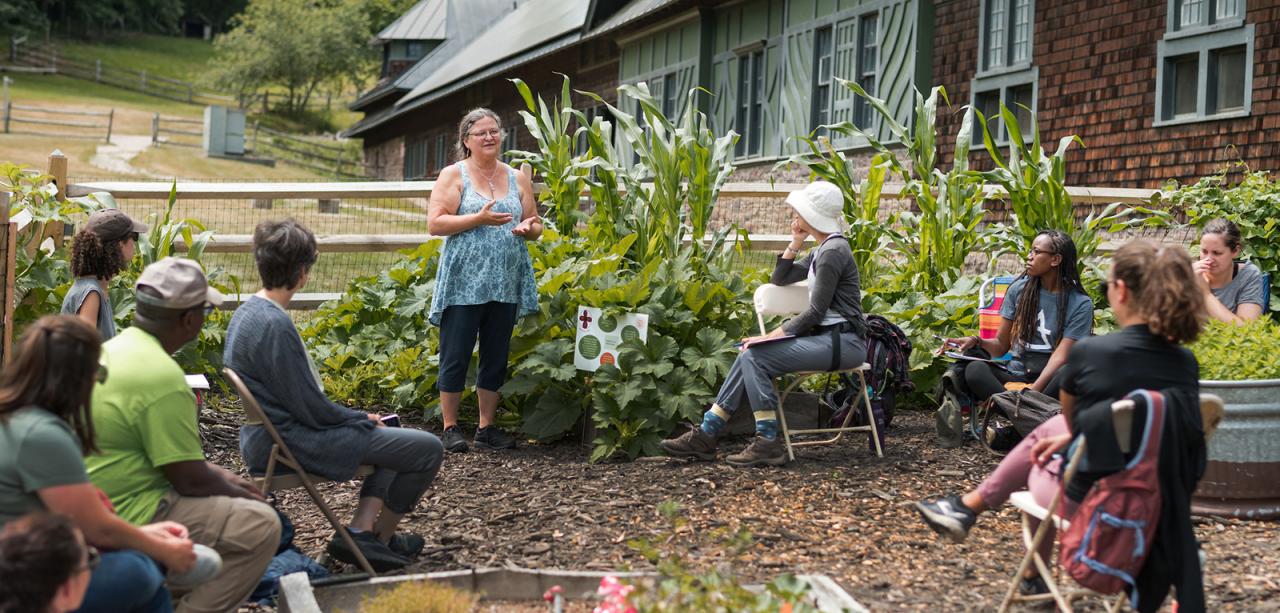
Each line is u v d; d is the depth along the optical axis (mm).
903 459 6066
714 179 7738
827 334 5820
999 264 14109
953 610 3914
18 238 7352
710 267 7164
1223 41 12023
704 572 4238
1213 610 3900
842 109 19016
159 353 3510
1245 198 8477
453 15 52062
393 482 4375
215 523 3525
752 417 6754
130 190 8656
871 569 4344
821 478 5648
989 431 6094
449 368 6375
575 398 6551
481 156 6371
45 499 2920
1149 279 3363
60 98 57438
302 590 3734
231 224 16547
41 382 2941
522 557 4539
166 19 94750
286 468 4250
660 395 6273
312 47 71500
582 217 7855
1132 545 3307
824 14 19594
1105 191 10250
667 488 5492
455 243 6316
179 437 3479
